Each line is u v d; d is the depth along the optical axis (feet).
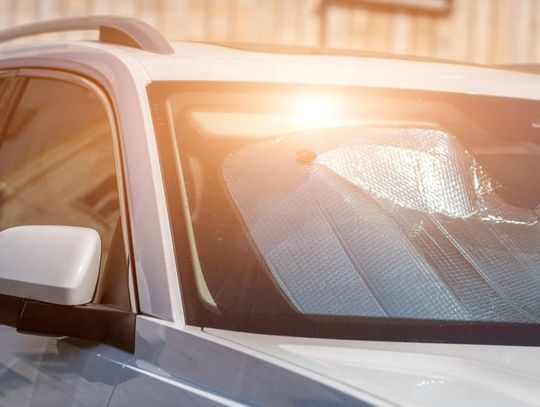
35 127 9.64
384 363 6.54
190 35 34.53
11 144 9.95
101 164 8.63
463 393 6.01
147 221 7.51
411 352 6.79
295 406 5.95
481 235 8.16
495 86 9.50
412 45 38.96
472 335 7.13
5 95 10.21
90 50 9.23
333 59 9.62
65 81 9.32
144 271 7.29
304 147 8.41
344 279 7.50
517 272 7.82
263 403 6.08
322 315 7.17
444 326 7.18
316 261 7.61
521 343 7.07
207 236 7.56
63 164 9.09
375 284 7.49
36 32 10.91
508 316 7.36
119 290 7.63
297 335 6.99
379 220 8.04
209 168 8.00
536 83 9.80
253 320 7.07
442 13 39.34
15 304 8.08
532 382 6.28
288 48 10.11
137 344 6.95
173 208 7.60
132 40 9.22
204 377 6.45
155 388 6.57
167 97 8.36
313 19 36.63
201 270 7.32
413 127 8.79
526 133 9.02
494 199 8.49
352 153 8.48
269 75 8.94
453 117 9.02
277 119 8.52
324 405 5.87
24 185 9.52
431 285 7.55
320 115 8.70
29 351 7.64
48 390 7.32
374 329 7.09
